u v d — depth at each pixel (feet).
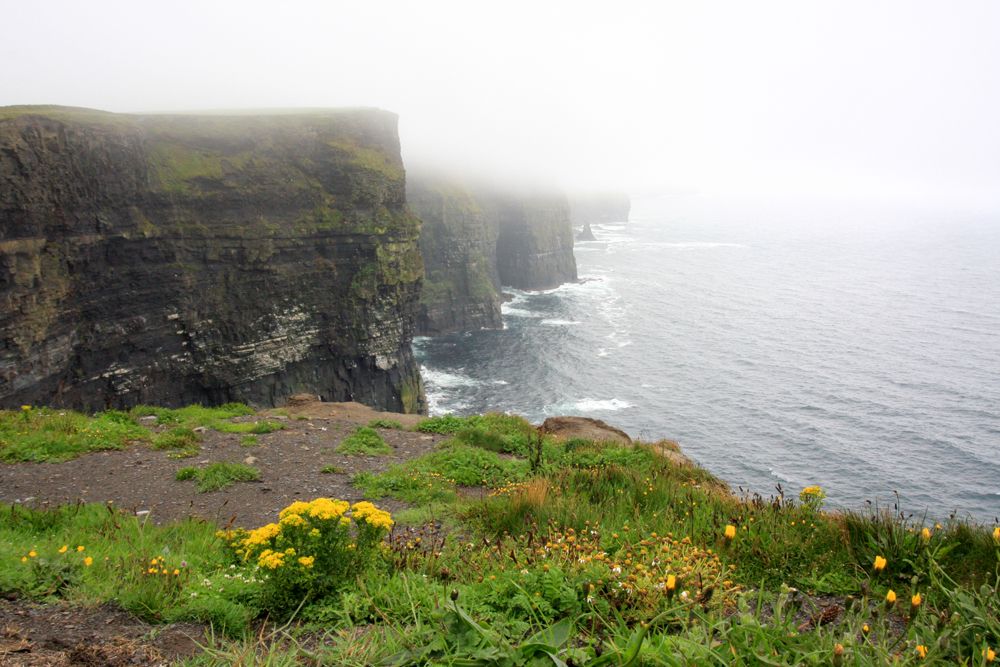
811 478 151.64
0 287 103.40
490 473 52.54
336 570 22.44
